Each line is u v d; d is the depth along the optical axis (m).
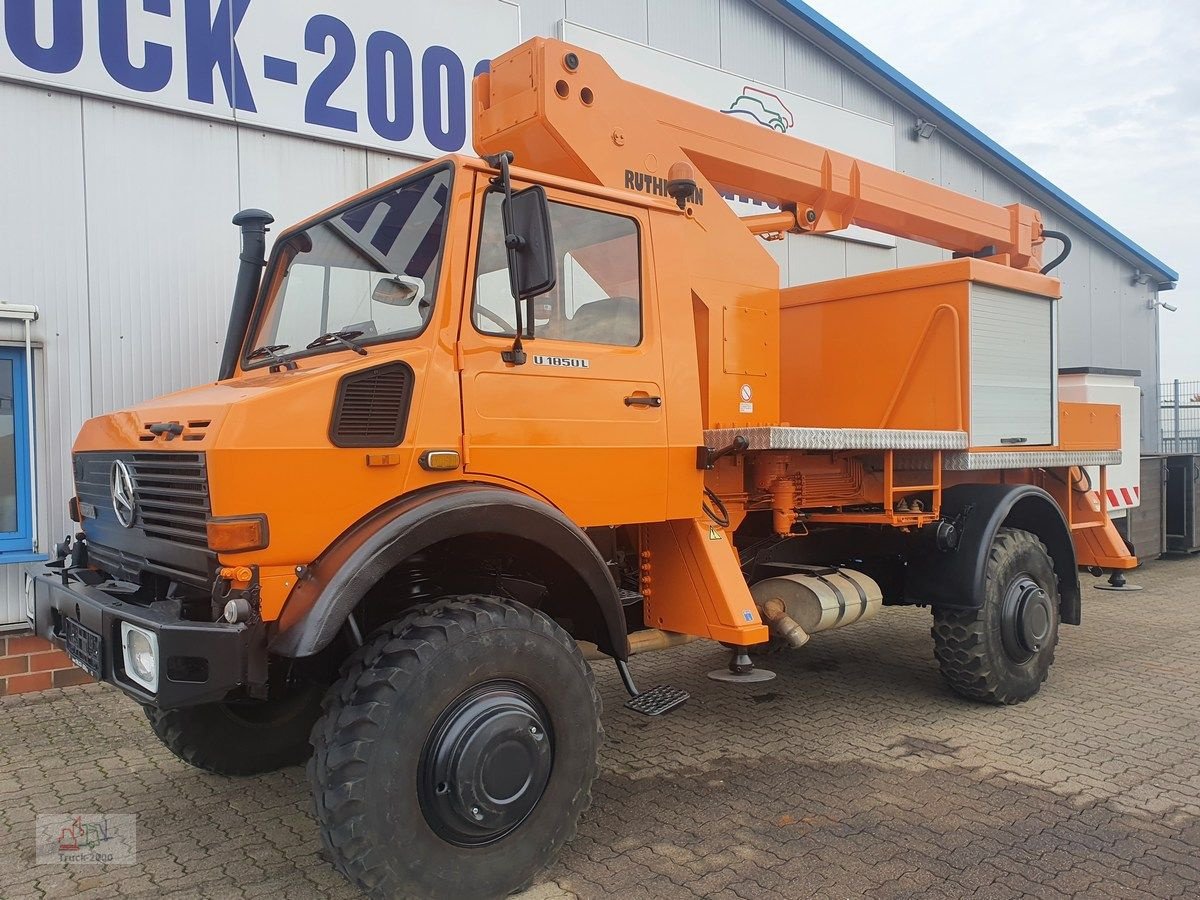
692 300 3.93
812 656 5.95
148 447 2.73
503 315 3.03
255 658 2.44
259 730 3.78
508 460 2.96
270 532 2.45
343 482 2.59
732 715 4.68
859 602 4.45
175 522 2.63
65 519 5.05
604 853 3.06
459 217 2.90
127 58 5.13
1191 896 2.72
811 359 5.39
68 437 5.05
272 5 5.63
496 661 2.67
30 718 4.61
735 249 4.12
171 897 2.81
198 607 2.76
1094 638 6.34
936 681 5.30
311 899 2.80
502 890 2.65
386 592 3.06
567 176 3.85
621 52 7.52
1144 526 9.20
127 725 4.52
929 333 4.82
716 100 8.35
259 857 3.09
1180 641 6.24
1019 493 4.73
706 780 3.74
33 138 4.91
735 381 4.09
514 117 3.75
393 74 6.16
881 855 3.01
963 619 4.55
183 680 2.34
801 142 4.82
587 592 3.15
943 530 4.46
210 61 5.41
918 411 4.88
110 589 2.96
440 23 6.36
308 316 3.48
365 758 2.42
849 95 9.98
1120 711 4.62
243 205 5.63
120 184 5.19
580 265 3.27
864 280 5.11
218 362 5.56
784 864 2.95
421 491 2.75
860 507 4.86
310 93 5.81
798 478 4.35
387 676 2.50
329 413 2.57
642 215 3.50
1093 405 5.84
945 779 3.70
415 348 2.81
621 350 3.35
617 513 3.28
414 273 2.97
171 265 5.37
